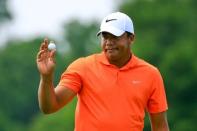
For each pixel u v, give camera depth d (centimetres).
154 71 1495
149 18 8056
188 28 8119
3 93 10344
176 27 8088
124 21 1468
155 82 1493
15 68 10756
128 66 1477
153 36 7950
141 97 1474
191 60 7100
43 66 1424
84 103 1472
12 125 9925
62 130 7925
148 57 7562
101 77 1470
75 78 1474
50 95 1432
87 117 1463
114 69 1473
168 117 6919
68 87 1470
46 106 1439
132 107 1466
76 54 11406
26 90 10562
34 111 10450
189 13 8225
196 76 7044
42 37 11638
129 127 1457
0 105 10250
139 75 1482
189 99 7044
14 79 10544
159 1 8238
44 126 8050
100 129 1453
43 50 1428
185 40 7762
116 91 1464
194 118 6931
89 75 1472
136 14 8138
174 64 7088
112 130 1453
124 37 1467
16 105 10344
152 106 1501
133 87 1472
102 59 1480
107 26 1459
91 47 11544
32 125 9506
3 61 10812
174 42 7925
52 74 1429
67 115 7912
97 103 1462
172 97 7056
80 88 1478
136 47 7638
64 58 10344
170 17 8031
